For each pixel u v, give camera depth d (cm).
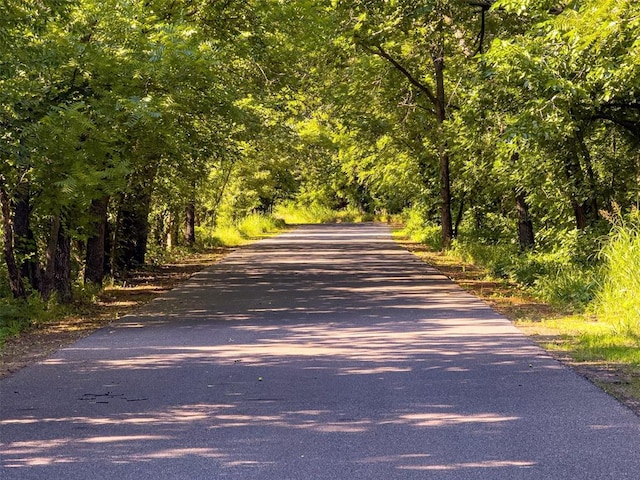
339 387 819
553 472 541
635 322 1184
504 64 1485
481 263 2555
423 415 700
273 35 2355
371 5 2158
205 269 2481
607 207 1878
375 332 1202
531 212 2416
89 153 1259
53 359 1005
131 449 606
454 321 1318
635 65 1259
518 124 1469
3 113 1177
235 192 4534
